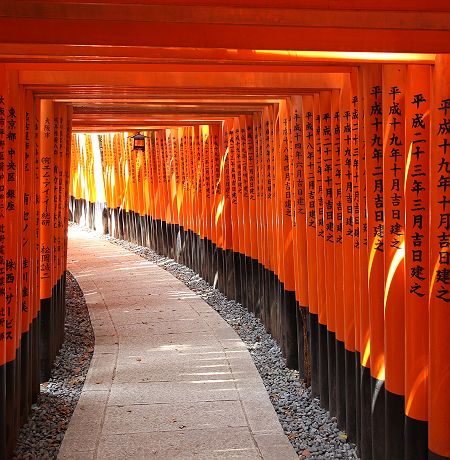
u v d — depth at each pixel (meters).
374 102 4.32
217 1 3.21
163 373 7.03
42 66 4.61
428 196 3.83
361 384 4.82
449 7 3.27
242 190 9.40
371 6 3.26
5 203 5.10
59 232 7.97
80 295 11.49
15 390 5.29
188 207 13.09
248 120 8.96
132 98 6.69
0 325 4.80
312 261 6.23
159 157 14.70
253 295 9.37
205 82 5.43
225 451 5.08
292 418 5.86
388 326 4.21
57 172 7.54
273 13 3.24
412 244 3.88
